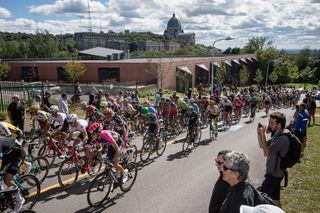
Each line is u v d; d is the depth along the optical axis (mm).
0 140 5250
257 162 9656
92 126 6570
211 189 7316
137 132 13734
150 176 8094
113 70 44656
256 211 2037
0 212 5312
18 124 10906
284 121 4781
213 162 9539
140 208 6223
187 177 8094
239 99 19016
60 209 6000
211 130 13180
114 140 6398
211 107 13234
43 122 8352
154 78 42031
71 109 17984
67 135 7500
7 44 87438
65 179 7340
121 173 6617
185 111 13484
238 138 13648
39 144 8344
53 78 49594
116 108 12703
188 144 11125
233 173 2865
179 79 47188
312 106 17344
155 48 155000
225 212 2777
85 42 144750
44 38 89375
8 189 5312
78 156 7281
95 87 33906
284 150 4664
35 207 6043
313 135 14266
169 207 6312
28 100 17891
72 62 43312
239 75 77625
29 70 50906
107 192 6555
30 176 6062
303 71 104688
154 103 17797
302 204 6145
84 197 6566
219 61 66750
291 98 33219
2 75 49219
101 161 7555
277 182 4801
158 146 9766
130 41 153500
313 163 9258
